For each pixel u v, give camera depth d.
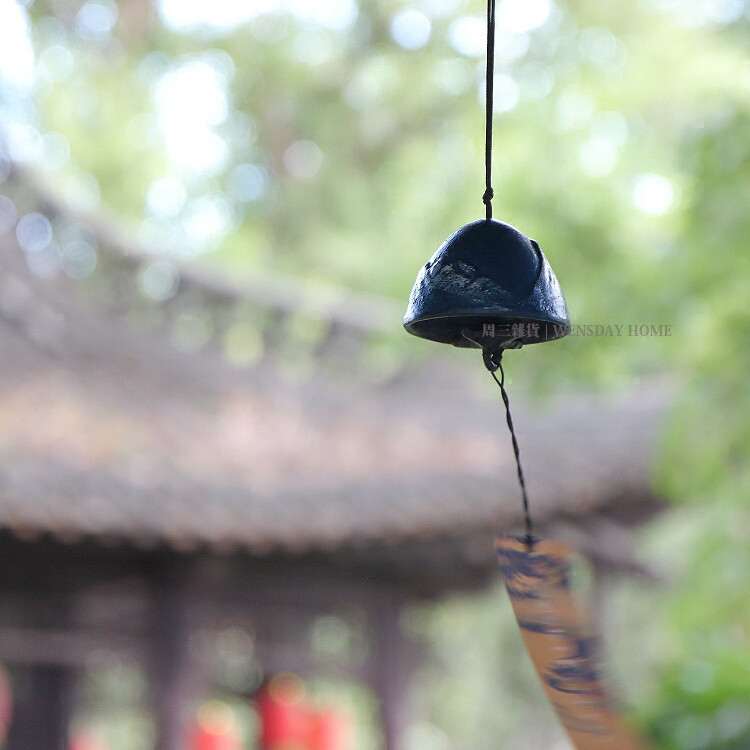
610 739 1.39
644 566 7.46
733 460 5.63
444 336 1.80
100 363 6.85
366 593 7.27
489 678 15.44
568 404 7.23
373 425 7.20
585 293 5.44
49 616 6.18
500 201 5.88
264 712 7.32
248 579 6.75
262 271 15.96
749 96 4.95
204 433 6.82
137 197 16.23
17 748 7.86
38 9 9.76
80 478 5.79
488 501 6.41
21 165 6.93
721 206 4.93
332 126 16.69
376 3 16.09
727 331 5.22
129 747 12.29
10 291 6.79
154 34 15.23
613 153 6.06
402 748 7.37
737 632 5.89
